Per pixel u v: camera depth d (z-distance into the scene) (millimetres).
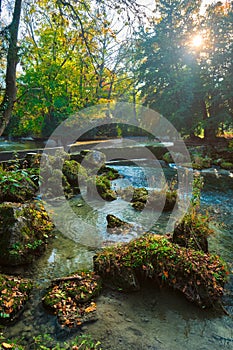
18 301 2537
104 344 2176
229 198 6770
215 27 14156
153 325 2404
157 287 2918
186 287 2752
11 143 13172
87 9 3801
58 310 2492
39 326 2348
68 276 3016
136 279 2938
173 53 15211
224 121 14047
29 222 3852
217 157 12289
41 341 2189
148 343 2203
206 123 14492
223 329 2375
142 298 2762
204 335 2303
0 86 4801
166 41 15039
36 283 2973
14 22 4230
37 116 15852
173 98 15156
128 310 2584
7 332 2270
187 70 15164
